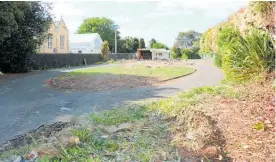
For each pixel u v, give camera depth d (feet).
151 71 59.88
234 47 26.76
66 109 24.52
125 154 11.34
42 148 11.76
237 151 11.55
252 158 10.89
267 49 24.44
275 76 21.27
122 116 16.21
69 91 35.01
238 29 35.55
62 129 15.11
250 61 24.79
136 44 202.59
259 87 21.90
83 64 104.42
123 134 13.51
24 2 62.64
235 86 23.53
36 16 66.85
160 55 186.80
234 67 25.72
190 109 16.01
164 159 10.88
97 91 34.47
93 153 11.51
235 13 46.21
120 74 53.26
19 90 36.94
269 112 15.52
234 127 13.88
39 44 72.95
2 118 21.53
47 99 29.96
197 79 45.65
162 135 13.32
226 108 16.93
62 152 11.39
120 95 31.22
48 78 49.96
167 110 16.78
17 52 63.72
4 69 63.82
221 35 43.96
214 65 79.15
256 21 25.39
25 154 11.60
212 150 11.58
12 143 14.38
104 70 65.36
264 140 12.23
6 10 51.83
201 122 14.02
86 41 176.35
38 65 78.07
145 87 37.35
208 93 21.99
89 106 25.41
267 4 22.82
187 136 12.82
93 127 14.26
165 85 39.17
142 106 19.39
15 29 56.34
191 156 11.27
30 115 22.48
